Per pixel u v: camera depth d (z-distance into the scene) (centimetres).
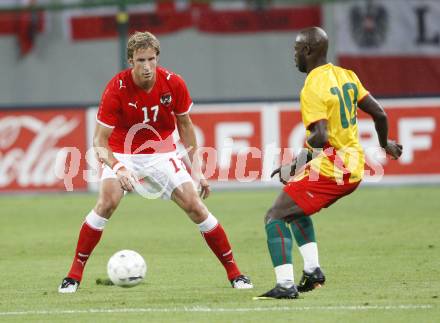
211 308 2778
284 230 2883
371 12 7881
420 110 6550
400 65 7881
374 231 4722
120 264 3067
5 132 6538
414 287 3136
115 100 3061
